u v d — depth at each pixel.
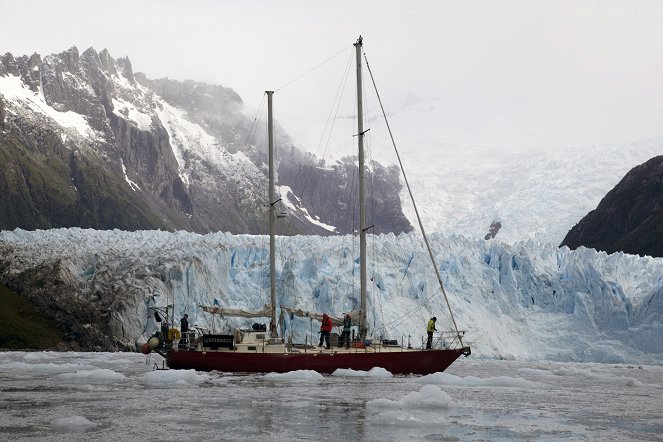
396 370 71.44
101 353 109.81
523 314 132.75
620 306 128.88
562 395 60.47
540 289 135.12
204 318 117.94
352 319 77.44
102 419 41.47
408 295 125.19
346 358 70.31
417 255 128.88
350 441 36.50
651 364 121.56
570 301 133.12
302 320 113.56
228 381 62.53
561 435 40.16
